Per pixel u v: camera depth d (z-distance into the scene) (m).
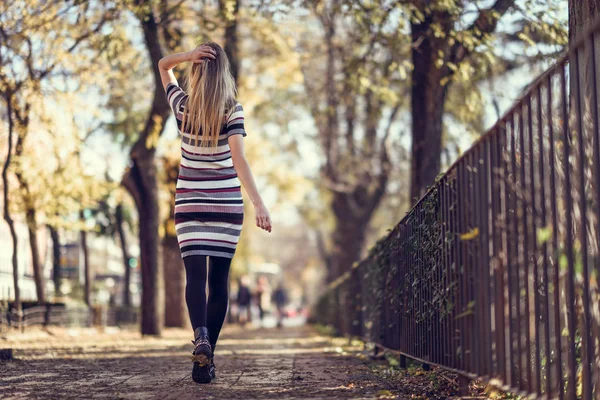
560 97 3.85
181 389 5.41
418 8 11.66
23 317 16.64
